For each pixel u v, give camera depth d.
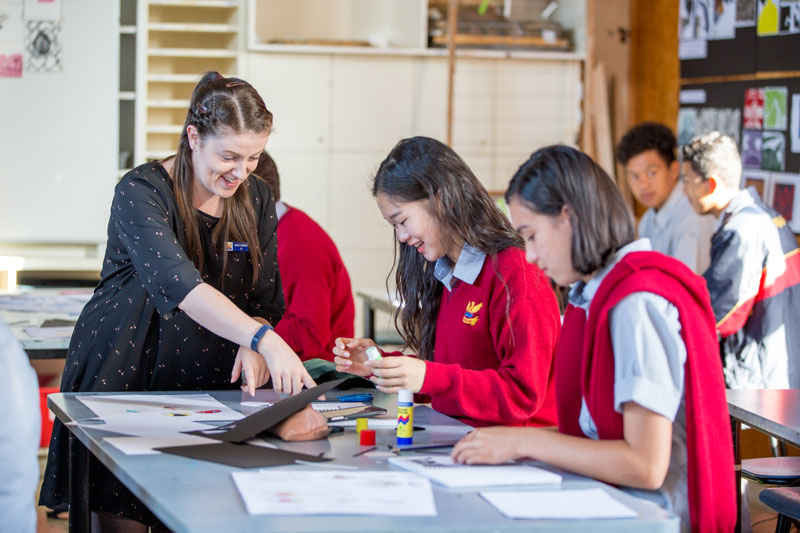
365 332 5.04
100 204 5.59
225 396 2.39
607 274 1.73
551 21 6.43
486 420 2.10
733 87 5.22
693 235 4.56
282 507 1.46
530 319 2.11
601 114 6.36
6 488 1.58
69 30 5.47
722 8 5.32
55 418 2.47
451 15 6.04
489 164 6.24
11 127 5.47
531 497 1.57
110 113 5.55
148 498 1.54
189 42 6.10
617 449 1.65
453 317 2.29
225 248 2.50
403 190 2.16
